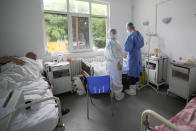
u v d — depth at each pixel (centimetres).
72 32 318
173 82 238
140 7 348
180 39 257
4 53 247
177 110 200
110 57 218
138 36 245
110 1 343
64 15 304
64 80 259
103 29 362
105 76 183
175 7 258
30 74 188
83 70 301
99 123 175
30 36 264
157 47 311
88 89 189
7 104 103
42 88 161
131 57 248
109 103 229
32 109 113
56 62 272
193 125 97
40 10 266
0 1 230
